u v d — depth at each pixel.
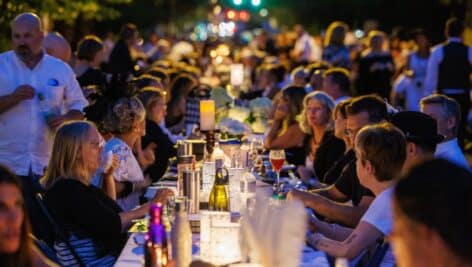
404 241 2.51
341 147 8.06
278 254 3.48
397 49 23.78
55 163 5.32
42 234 5.25
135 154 7.73
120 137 6.64
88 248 5.25
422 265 2.48
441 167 2.49
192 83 11.76
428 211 2.44
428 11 37.44
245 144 8.48
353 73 18.22
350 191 6.42
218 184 5.61
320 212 5.69
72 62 12.65
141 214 5.51
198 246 4.82
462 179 2.45
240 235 4.22
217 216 4.67
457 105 6.81
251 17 59.91
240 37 50.94
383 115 6.49
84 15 19.83
